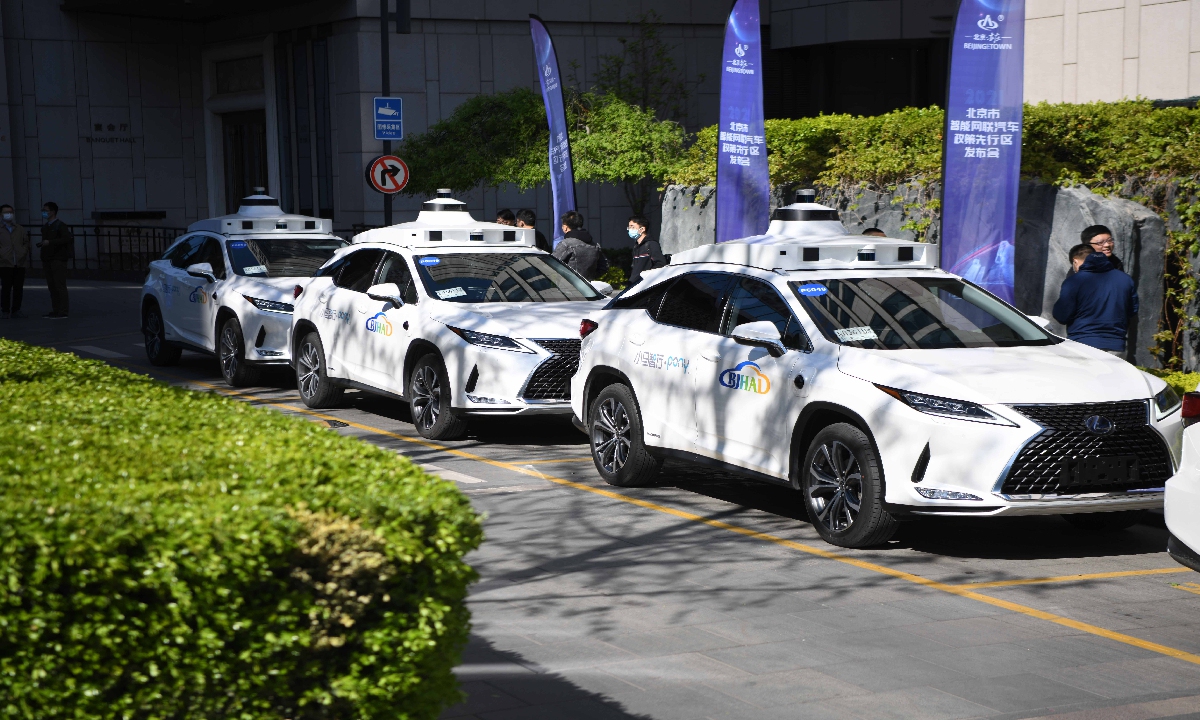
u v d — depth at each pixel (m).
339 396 16.50
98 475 4.66
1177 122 16.45
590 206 35.50
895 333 10.12
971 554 9.63
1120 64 20.58
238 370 18.23
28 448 5.10
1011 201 14.15
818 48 34.38
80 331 24.45
